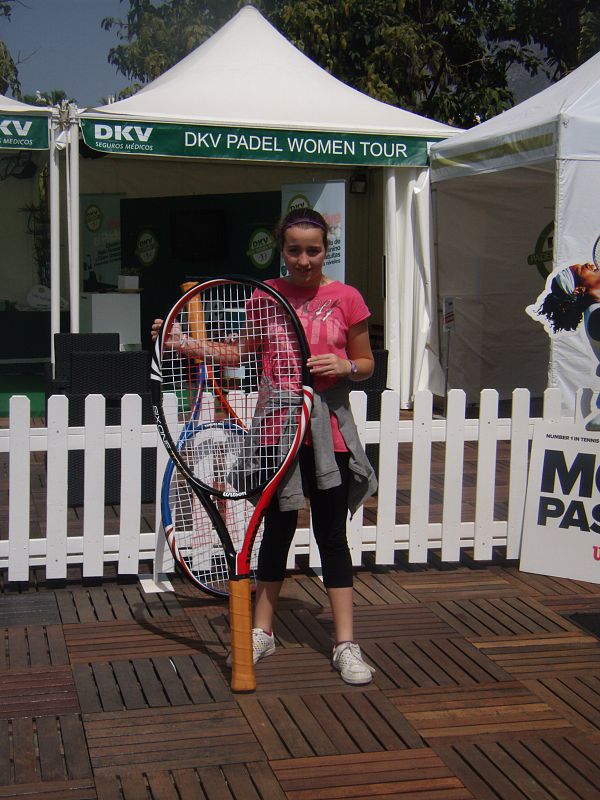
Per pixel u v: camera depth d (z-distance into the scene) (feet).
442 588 16.38
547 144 26.05
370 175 40.68
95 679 12.48
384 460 16.80
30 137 27.63
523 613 15.19
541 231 34.37
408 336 33.35
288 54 34.86
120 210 40.55
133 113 28.40
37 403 32.73
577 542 16.88
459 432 17.08
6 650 13.41
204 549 15.97
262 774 10.28
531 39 56.39
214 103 30.53
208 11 57.82
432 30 54.39
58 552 15.87
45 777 10.15
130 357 21.59
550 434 17.04
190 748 10.79
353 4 51.65
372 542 17.33
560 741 11.11
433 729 11.34
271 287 12.16
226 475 12.98
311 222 12.39
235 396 14.40
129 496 15.93
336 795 9.92
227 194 39.65
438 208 32.78
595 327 25.31
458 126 54.19
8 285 45.29
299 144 29.96
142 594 15.78
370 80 51.06
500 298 34.45
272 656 13.35
